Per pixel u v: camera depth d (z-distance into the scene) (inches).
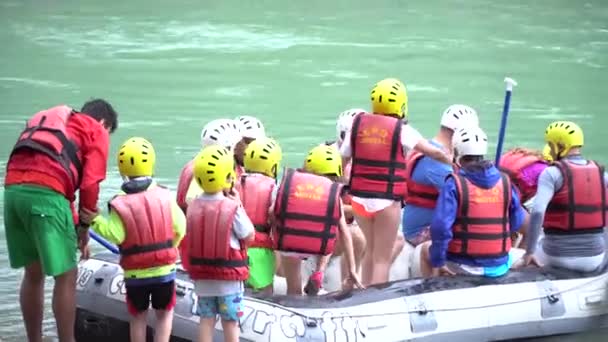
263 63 2022.6
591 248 832.9
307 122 1601.9
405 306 756.6
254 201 763.4
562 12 2608.3
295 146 1454.2
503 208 797.9
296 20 2455.7
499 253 801.6
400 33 2327.8
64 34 2241.6
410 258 843.4
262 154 772.0
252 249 764.6
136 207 697.0
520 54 2133.4
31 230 702.5
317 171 777.6
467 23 2454.5
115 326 790.5
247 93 1785.2
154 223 698.8
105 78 1865.2
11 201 705.0
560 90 1840.6
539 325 805.2
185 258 748.6
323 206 753.0
